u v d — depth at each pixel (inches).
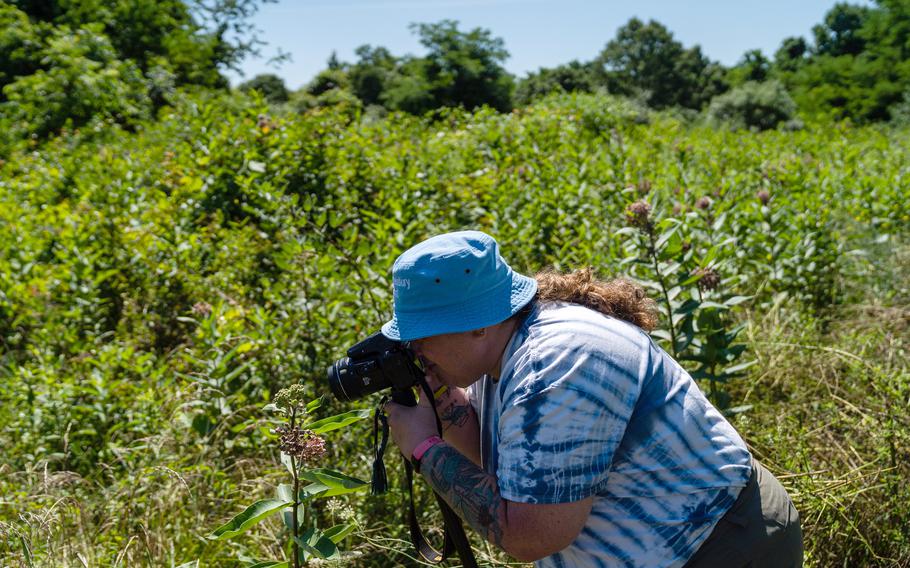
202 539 107.4
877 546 106.3
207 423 127.8
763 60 2878.9
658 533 60.0
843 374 150.9
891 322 177.0
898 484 110.0
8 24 634.2
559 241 202.1
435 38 1362.0
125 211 247.9
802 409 136.9
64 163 334.0
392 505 112.8
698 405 62.6
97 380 148.0
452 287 60.1
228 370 150.3
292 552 73.2
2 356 185.5
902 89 1589.6
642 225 118.3
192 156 275.7
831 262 199.3
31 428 139.3
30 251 228.4
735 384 150.2
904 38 1690.5
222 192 253.1
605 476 58.4
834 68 1792.6
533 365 58.2
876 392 135.9
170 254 213.2
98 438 141.5
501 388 61.2
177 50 767.1
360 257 145.8
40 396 144.7
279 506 69.5
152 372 155.9
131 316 193.0
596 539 61.0
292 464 68.2
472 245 61.0
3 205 274.8
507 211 218.1
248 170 252.4
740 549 60.7
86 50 543.5
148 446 125.3
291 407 69.1
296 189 248.5
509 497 58.1
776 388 150.8
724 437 62.6
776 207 203.6
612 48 2920.8
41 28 633.6
